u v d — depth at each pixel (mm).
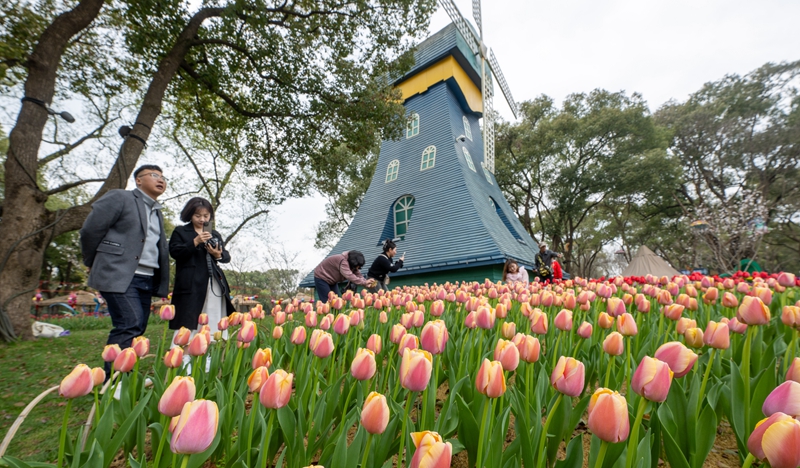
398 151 22188
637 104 29703
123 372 2127
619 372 2229
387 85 14367
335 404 1930
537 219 38125
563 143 29172
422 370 1387
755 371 2273
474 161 22281
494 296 4820
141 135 9070
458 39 22969
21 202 7383
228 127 14461
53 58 8070
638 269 23984
